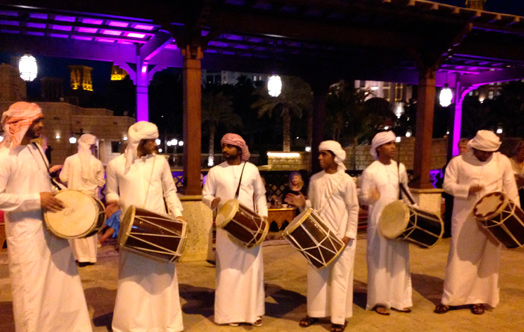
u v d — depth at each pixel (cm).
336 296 357
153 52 784
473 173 399
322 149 368
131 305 332
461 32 670
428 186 741
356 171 1148
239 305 367
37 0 514
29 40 776
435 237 386
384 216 388
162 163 356
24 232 290
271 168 3025
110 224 663
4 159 283
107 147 3516
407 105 3988
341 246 347
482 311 405
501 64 1063
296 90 3073
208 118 3762
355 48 894
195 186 594
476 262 403
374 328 370
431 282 500
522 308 421
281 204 809
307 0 567
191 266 565
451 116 1256
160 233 314
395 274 402
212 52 948
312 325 378
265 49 937
